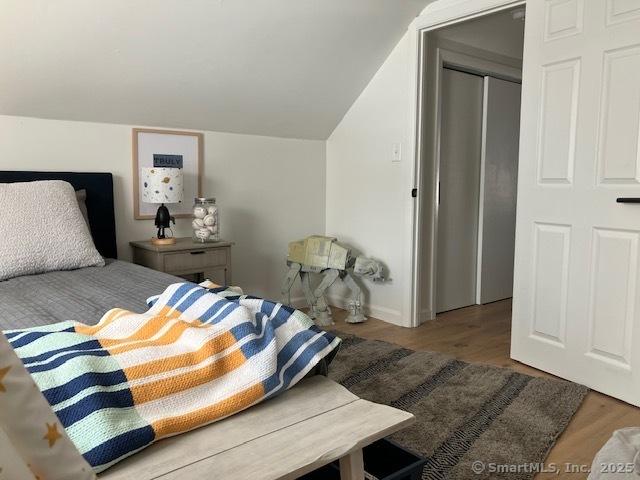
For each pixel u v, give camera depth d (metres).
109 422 0.81
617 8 2.10
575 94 2.28
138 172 2.97
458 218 3.78
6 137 2.53
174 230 3.16
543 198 2.46
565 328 2.39
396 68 3.27
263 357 1.02
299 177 3.75
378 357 2.67
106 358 0.94
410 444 1.79
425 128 3.30
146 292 1.79
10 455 0.44
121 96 2.71
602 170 2.19
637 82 2.04
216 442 0.86
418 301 3.37
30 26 2.16
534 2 2.45
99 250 2.79
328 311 3.41
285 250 3.73
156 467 0.78
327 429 0.91
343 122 3.71
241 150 3.42
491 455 1.72
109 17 2.27
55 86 2.49
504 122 3.96
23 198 2.19
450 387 2.28
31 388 0.50
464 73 3.67
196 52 2.64
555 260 2.42
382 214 3.47
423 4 3.00
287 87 3.17
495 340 3.05
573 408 2.07
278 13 2.61
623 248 2.12
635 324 2.10
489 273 4.03
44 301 1.68
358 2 2.76
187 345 1.04
